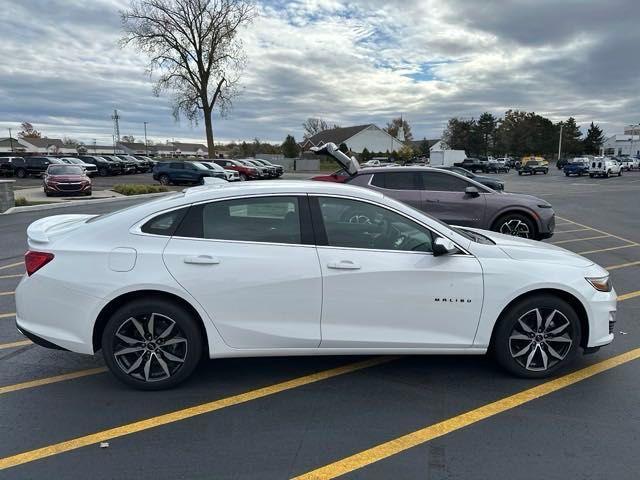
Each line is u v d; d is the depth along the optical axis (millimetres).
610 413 3316
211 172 30312
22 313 3564
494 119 110500
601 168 45312
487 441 2986
